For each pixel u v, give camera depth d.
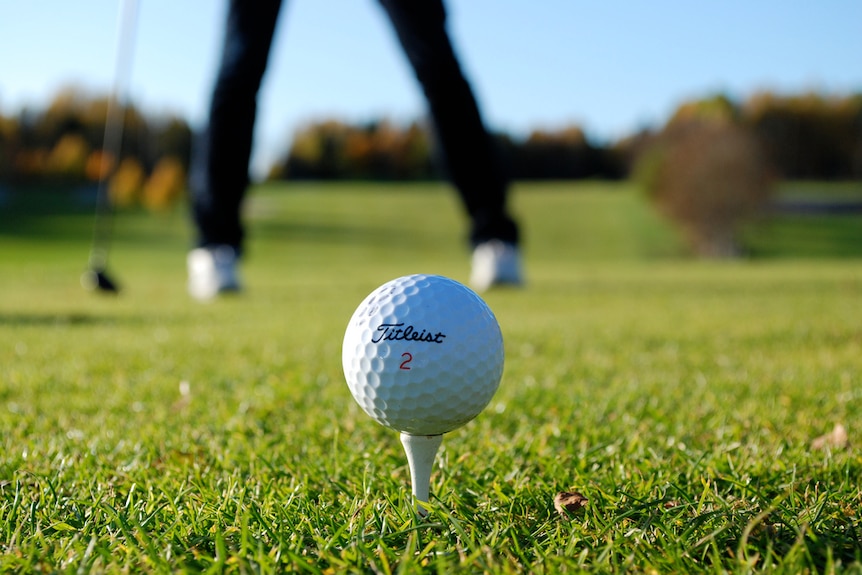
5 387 0.45
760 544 0.25
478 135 1.15
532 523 0.26
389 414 0.26
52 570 0.24
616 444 0.33
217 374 0.49
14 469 0.31
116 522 0.26
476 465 0.31
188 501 0.28
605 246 4.45
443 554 0.24
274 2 0.98
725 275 1.76
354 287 1.41
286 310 0.95
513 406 0.40
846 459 0.30
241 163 1.09
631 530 0.25
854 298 1.06
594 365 0.52
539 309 0.94
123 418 0.39
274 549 0.24
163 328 0.75
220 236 1.15
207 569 0.24
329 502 0.28
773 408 0.38
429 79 1.06
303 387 0.44
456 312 0.27
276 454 0.33
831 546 0.24
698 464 0.30
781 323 0.74
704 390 0.42
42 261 3.02
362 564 0.24
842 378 0.45
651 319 0.80
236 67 1.01
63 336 0.69
